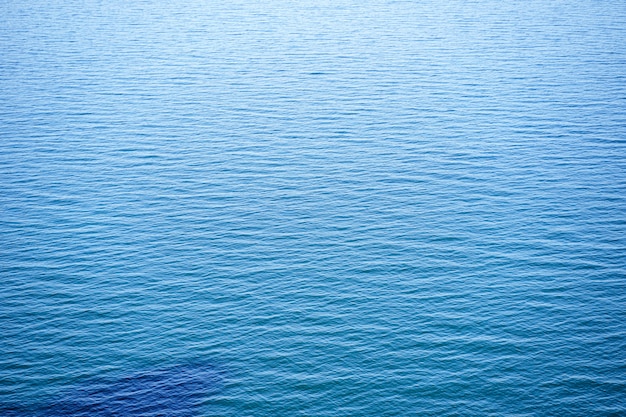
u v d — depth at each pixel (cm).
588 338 4541
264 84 10188
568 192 6575
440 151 7631
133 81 10406
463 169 7156
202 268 5419
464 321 4728
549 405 4019
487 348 4469
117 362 4409
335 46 12462
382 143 7894
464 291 5062
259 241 5809
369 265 5422
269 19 15125
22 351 4497
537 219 6088
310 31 13788
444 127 8338
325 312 4850
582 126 8250
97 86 10150
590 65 10850
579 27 13725
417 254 5566
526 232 5875
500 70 10706
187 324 4753
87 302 5000
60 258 5562
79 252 5656
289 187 6825
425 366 4322
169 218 6222
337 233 5919
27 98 9550
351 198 6569
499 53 11769
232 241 5819
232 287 5162
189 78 10562
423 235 5862
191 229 6028
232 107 9188
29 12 15950
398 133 8181
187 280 5259
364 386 4178
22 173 7138
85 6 16875
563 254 5522
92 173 7162
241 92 9825
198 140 8056
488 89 9775
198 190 6781
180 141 8025
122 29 14138
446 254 5559
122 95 9744
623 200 6394
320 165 7331
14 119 8706
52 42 12862
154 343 4575
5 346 4538
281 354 4450
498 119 8569
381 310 4866
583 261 5419
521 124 8369
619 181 6781
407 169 7188
